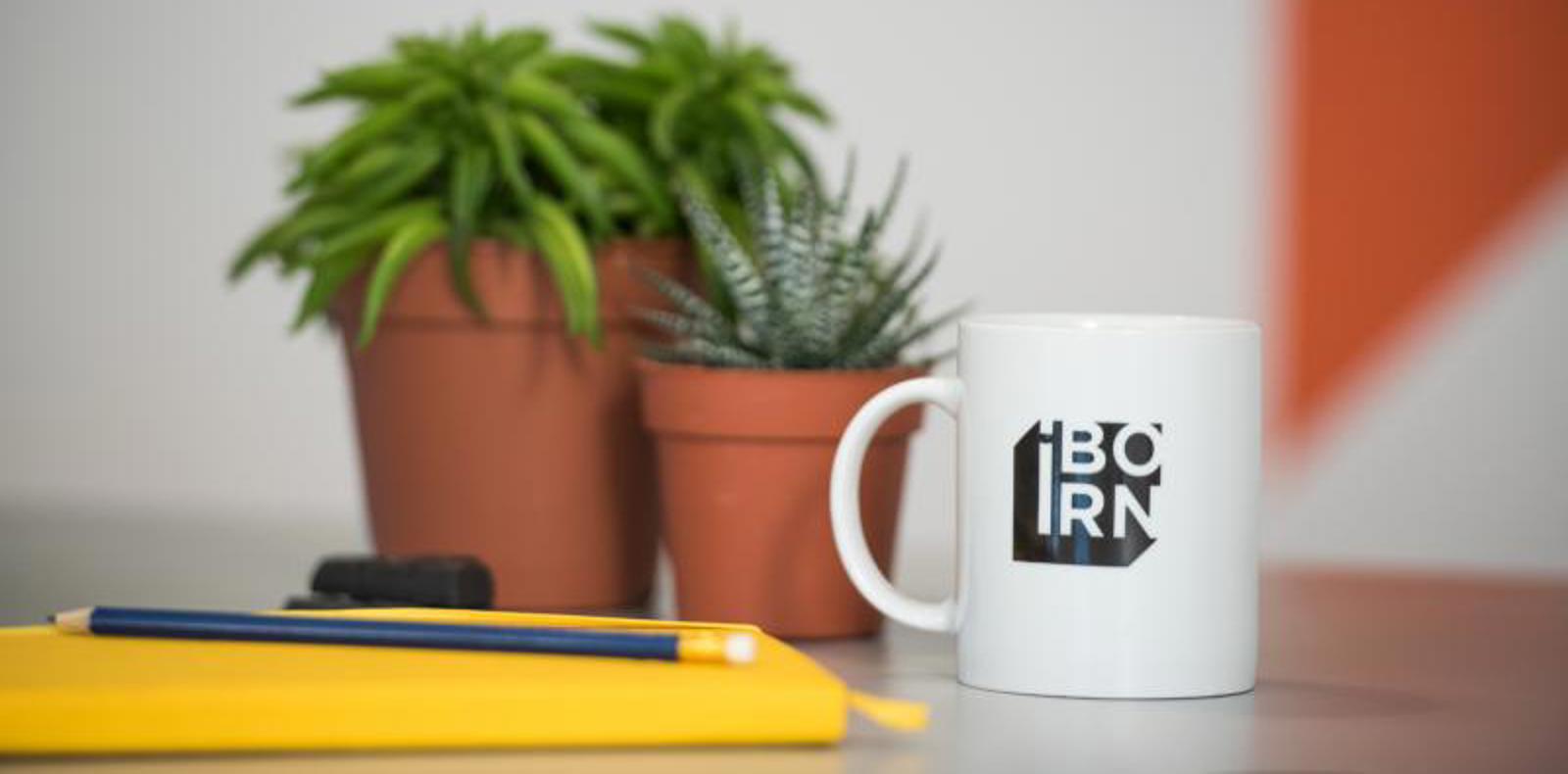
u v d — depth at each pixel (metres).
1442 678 0.95
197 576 1.14
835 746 0.82
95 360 1.80
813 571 1.02
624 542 1.10
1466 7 1.78
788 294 1.02
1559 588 1.19
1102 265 1.79
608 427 1.09
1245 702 0.90
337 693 0.79
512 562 1.08
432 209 1.08
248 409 1.82
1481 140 1.79
